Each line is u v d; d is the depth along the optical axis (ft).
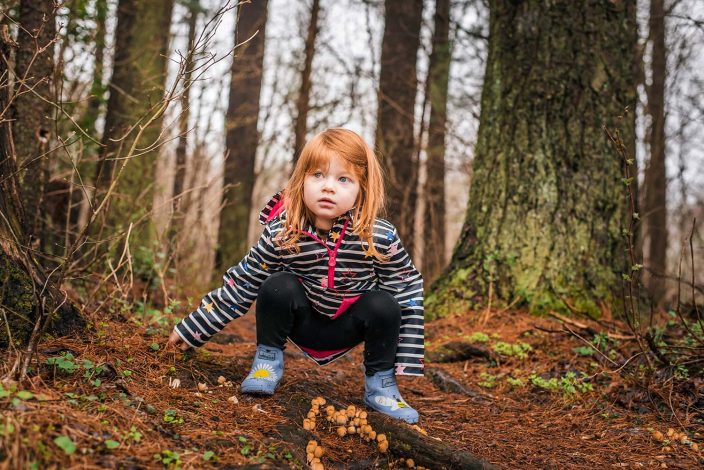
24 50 11.97
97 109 20.89
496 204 16.33
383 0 32.55
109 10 18.47
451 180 41.24
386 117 29.89
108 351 8.89
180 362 9.41
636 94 16.49
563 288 15.26
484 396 11.27
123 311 11.74
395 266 9.11
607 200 15.71
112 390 7.59
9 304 8.35
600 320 14.26
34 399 6.64
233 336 13.88
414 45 30.71
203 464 6.38
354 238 8.71
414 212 29.99
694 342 11.53
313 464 7.24
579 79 15.98
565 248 15.56
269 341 9.21
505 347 13.15
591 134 15.87
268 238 8.96
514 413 10.47
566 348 12.87
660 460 8.33
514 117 16.40
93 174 20.13
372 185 8.66
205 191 19.49
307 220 8.74
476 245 16.43
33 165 12.06
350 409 8.50
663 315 15.14
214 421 7.64
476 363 13.04
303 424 8.22
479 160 17.07
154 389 8.20
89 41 16.53
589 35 16.03
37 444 5.74
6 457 5.49
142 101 19.22
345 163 8.40
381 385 9.16
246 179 32.81
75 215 18.66
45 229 14.69
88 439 6.23
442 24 33.04
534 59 16.26
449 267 16.85
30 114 12.02
